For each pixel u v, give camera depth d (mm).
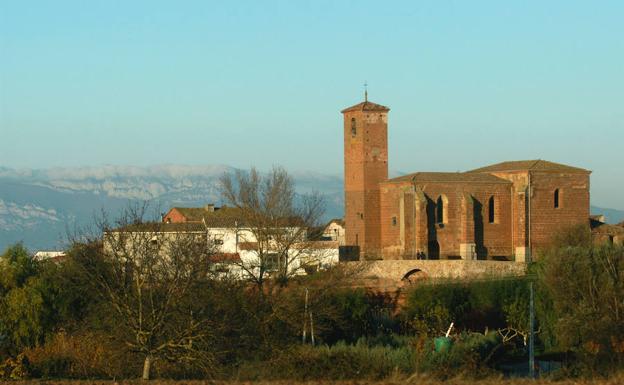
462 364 94750
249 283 132500
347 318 135750
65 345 107812
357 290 143250
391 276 182875
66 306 124812
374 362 94500
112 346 95750
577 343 124188
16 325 124312
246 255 167625
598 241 195125
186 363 94938
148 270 99312
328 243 179125
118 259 100562
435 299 148375
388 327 141375
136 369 97562
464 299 152125
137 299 96750
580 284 131000
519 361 125562
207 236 143500
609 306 124125
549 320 137750
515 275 171875
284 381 78125
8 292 131000
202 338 94500
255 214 165625
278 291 127938
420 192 199000
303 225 162875
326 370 93875
